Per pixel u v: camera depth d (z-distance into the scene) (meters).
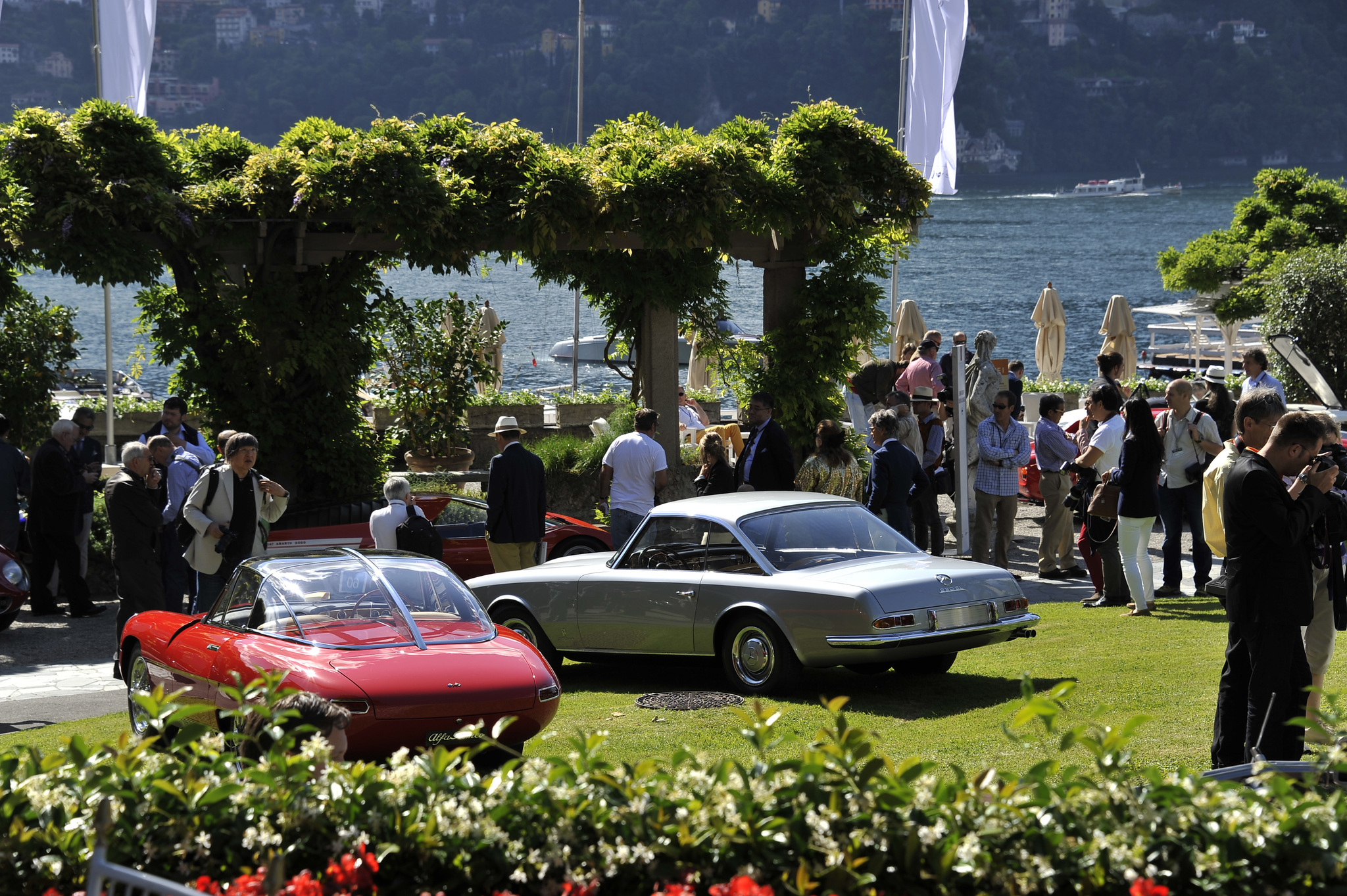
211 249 25.66
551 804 6.00
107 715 16.30
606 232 26.78
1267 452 10.06
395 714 11.73
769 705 14.74
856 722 13.68
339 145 25.27
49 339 35.69
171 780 6.39
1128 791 5.79
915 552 16.36
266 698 7.70
